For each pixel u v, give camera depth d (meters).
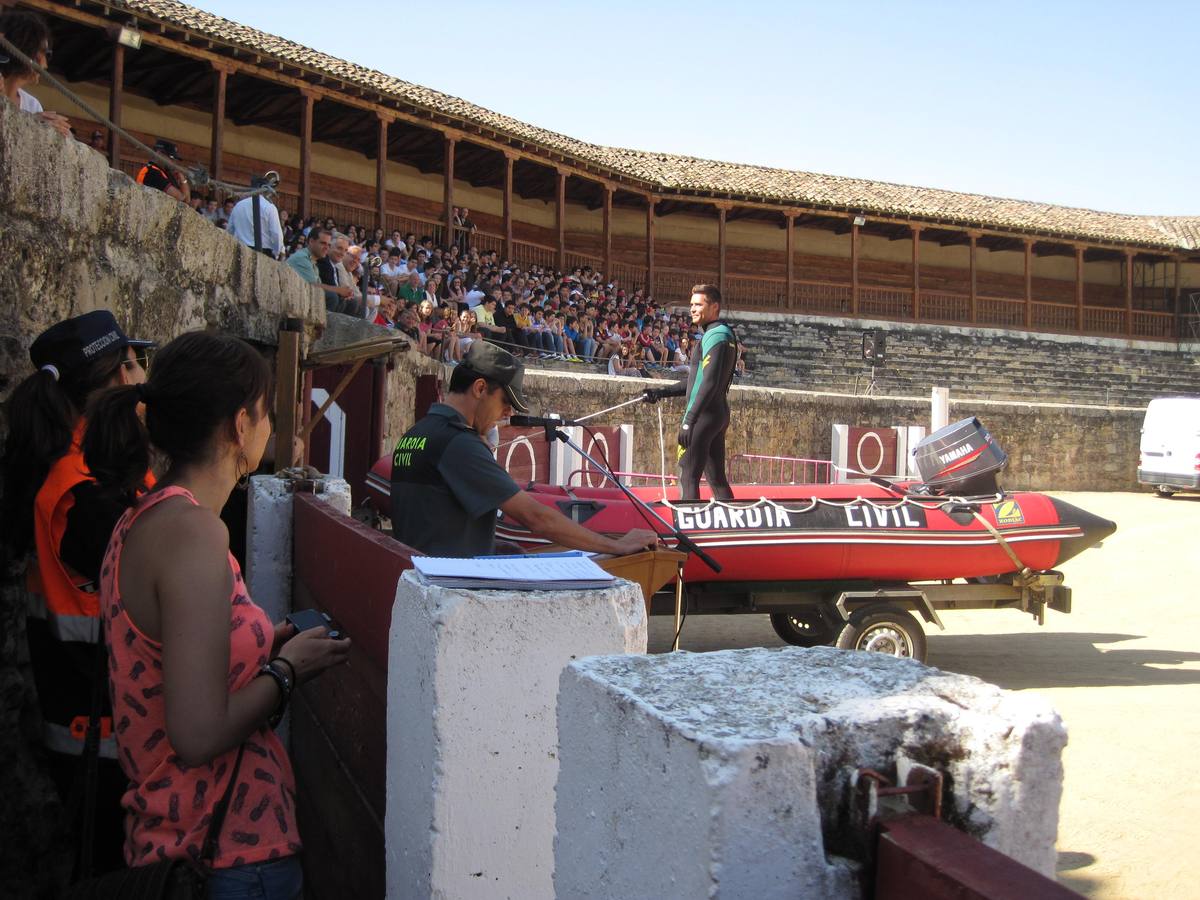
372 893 2.36
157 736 1.83
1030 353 36.38
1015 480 27.77
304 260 10.21
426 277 20.95
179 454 1.96
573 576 1.92
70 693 2.47
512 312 21.73
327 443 10.39
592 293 27.59
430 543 3.46
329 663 1.98
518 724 1.81
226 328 5.78
